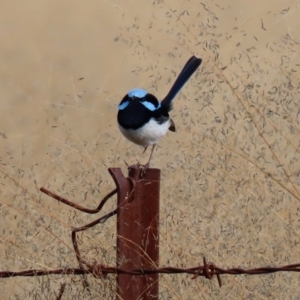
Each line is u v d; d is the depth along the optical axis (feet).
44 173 38.60
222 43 42.42
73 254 29.60
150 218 26.73
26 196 36.88
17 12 84.28
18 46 75.77
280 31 49.78
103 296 27.17
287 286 31.19
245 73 39.24
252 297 30.55
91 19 79.82
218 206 32.83
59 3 85.15
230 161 34.94
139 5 69.72
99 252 29.09
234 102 37.27
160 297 29.76
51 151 40.45
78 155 39.01
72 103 55.52
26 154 44.42
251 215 32.78
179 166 34.63
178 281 30.32
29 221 32.04
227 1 59.36
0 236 31.53
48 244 31.04
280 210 33.32
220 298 30.25
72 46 74.59
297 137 37.37
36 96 60.95
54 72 67.21
